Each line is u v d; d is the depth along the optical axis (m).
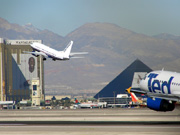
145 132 150.25
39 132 153.62
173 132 149.62
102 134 147.00
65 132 153.12
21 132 153.88
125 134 146.25
